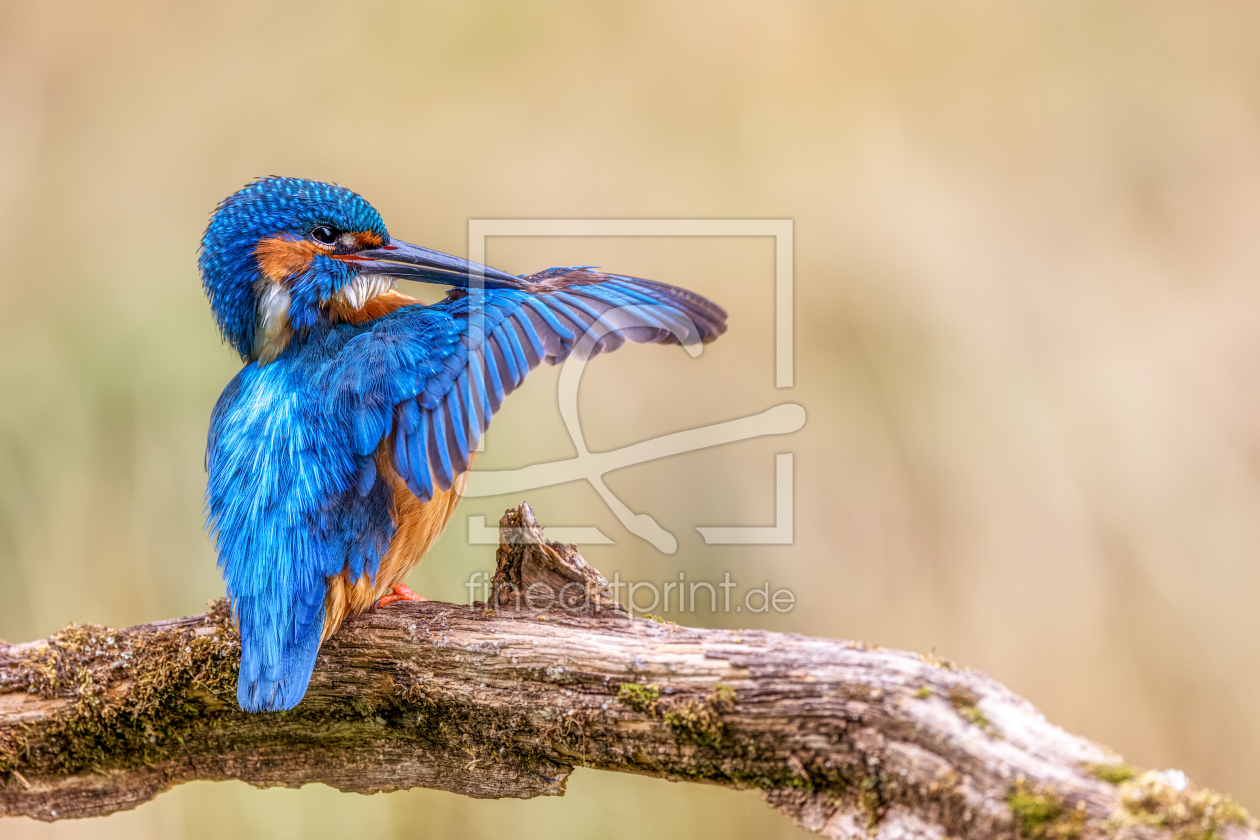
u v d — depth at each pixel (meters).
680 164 12.97
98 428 11.49
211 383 11.84
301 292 7.11
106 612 10.73
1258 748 10.21
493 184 13.03
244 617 5.81
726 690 5.08
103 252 12.57
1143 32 13.05
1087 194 12.44
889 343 11.70
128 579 10.91
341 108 13.42
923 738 4.69
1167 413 11.10
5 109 12.98
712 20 13.49
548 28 13.73
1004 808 4.48
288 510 5.92
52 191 12.84
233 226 7.25
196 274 12.45
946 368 11.57
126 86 13.37
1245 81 12.79
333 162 13.23
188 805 9.80
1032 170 12.59
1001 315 11.75
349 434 6.10
